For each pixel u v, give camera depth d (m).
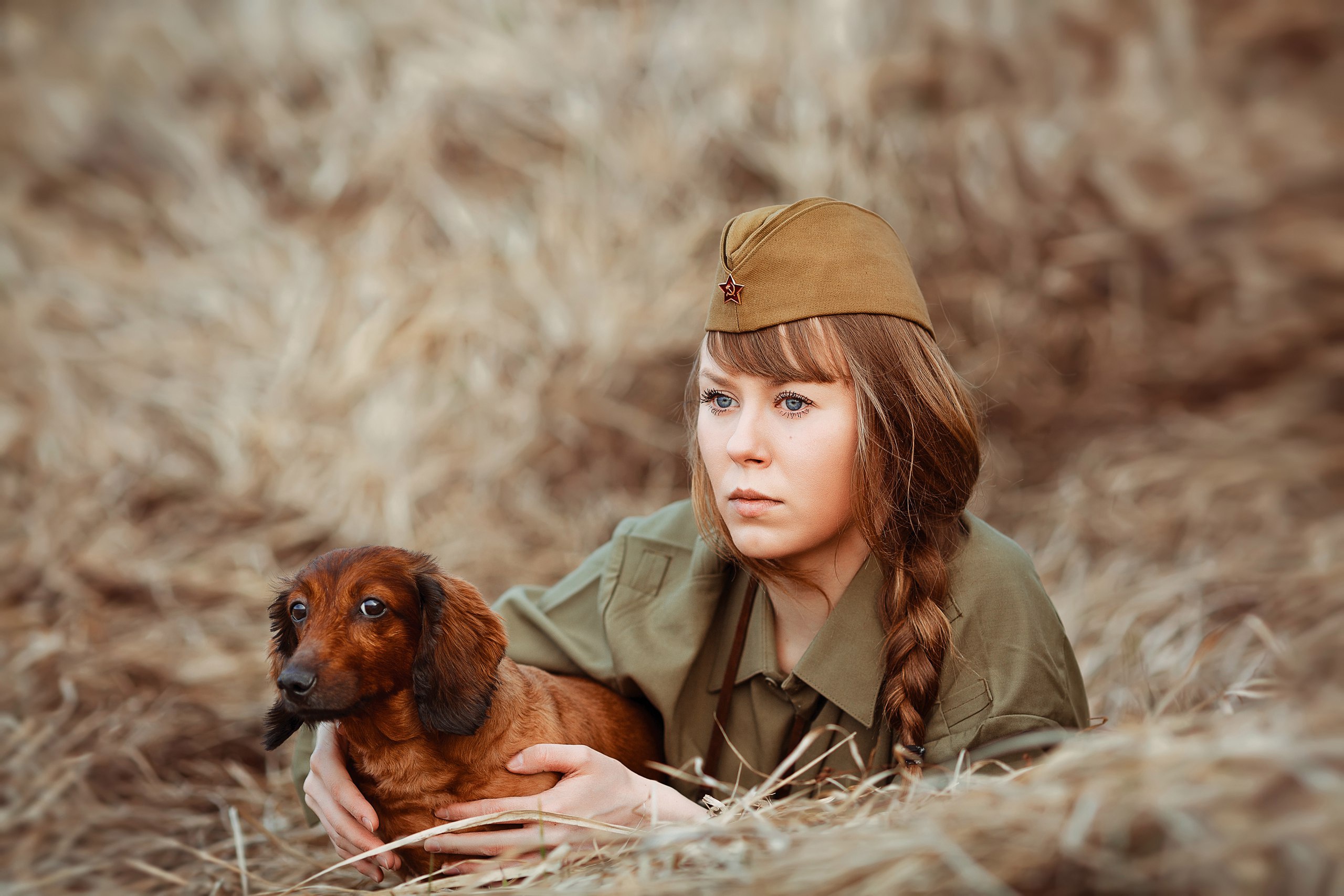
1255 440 6.31
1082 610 5.06
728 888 2.23
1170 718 2.88
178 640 5.12
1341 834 1.83
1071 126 8.01
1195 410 6.71
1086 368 7.03
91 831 3.80
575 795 2.84
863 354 2.83
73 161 8.55
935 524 3.01
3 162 8.45
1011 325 7.09
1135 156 7.89
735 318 2.87
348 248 7.54
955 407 2.99
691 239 7.26
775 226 2.87
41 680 4.71
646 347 6.82
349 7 8.95
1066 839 1.98
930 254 7.33
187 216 8.05
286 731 3.01
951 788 2.50
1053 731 2.81
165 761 4.30
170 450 6.56
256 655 5.04
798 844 2.36
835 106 7.76
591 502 6.29
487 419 6.65
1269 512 5.67
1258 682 3.26
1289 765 1.97
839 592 3.09
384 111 8.15
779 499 2.85
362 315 7.17
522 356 6.91
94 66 8.98
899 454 2.89
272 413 6.74
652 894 2.27
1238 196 7.68
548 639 3.53
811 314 2.81
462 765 2.89
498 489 6.33
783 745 3.19
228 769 4.21
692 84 8.06
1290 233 7.52
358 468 6.39
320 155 8.20
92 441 6.52
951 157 7.71
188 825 3.78
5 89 8.83
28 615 5.25
